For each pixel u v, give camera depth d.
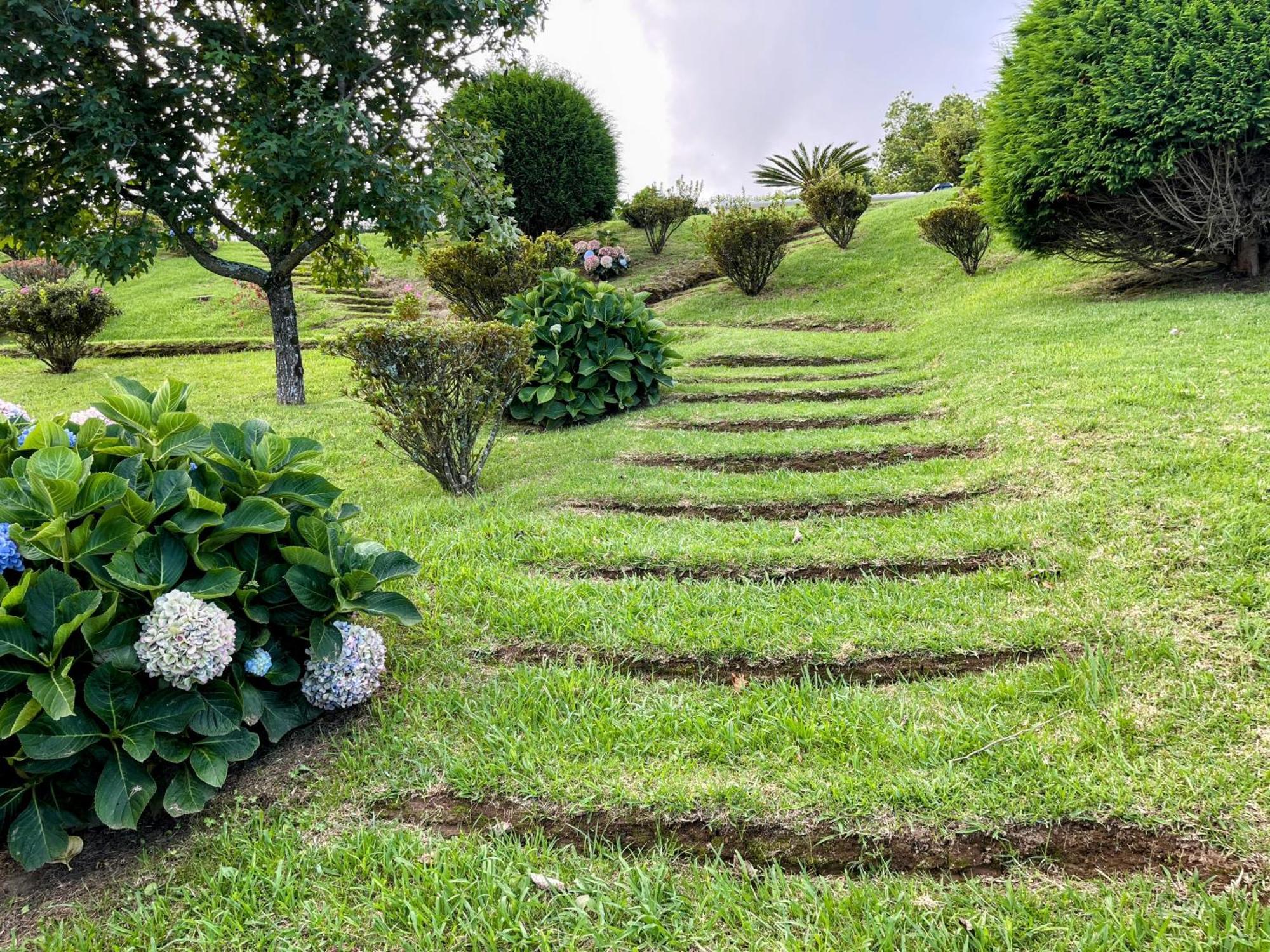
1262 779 1.91
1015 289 10.84
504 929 1.65
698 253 18.00
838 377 8.05
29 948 1.68
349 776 2.20
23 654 1.79
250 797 2.14
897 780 2.01
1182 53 7.34
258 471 2.43
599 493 4.57
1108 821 1.85
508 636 2.94
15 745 1.91
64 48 6.66
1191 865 1.72
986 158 9.28
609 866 1.83
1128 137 7.84
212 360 12.12
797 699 2.41
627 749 2.25
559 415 6.63
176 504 2.15
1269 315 6.46
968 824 1.87
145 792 1.88
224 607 2.19
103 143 6.79
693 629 2.88
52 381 10.56
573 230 20.39
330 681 2.34
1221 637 2.49
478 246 9.87
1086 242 9.03
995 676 2.47
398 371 4.39
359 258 10.09
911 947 1.55
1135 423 4.32
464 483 4.75
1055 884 1.70
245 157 7.61
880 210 18.98
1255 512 3.12
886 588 3.16
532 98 16.50
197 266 21.50
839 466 5.04
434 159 8.96
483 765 2.19
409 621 2.45
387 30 8.17
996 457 4.53
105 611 1.97
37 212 7.37
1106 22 7.97
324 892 1.78
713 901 1.69
